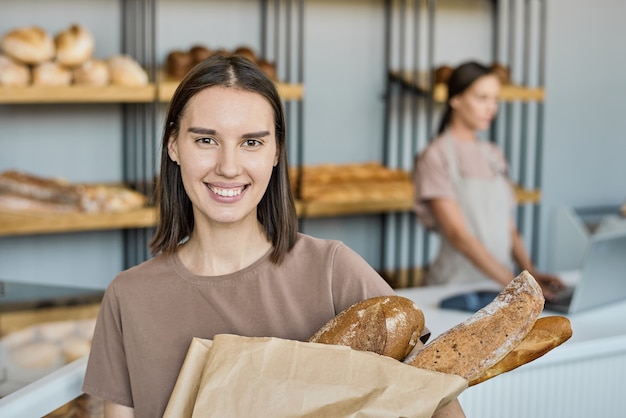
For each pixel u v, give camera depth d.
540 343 1.28
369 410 1.12
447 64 4.98
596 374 2.28
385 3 4.80
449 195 3.43
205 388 1.19
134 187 4.26
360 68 4.80
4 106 4.12
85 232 4.33
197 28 4.42
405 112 4.89
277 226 1.46
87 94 3.80
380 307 1.32
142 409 1.45
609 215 3.28
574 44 5.27
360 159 4.87
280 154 1.46
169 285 1.47
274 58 4.60
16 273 4.24
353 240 4.89
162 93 3.92
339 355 1.18
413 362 1.24
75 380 1.59
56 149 4.24
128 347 1.47
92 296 2.02
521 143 5.14
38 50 3.74
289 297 1.44
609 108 5.42
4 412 1.42
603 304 2.60
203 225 1.44
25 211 3.73
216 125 1.33
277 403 1.16
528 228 5.34
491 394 2.17
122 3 4.25
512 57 5.09
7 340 1.73
